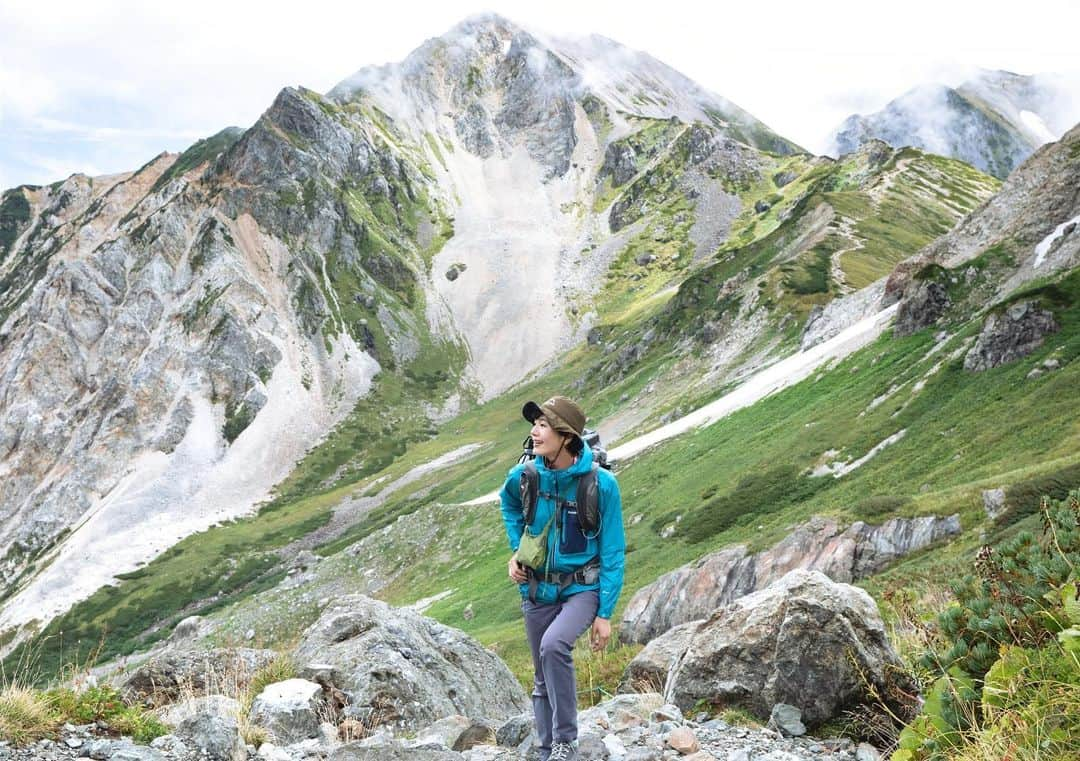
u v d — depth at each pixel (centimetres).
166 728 661
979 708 517
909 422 5956
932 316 7675
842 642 775
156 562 16812
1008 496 3181
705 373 12362
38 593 15812
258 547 16712
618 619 4984
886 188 18688
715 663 850
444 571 9450
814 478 6038
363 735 945
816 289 12625
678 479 7869
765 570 3788
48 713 589
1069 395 4747
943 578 2608
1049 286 5869
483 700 1269
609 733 730
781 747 711
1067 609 448
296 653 1212
